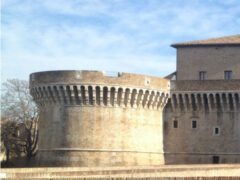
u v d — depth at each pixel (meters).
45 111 91.44
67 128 88.69
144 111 92.38
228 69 99.38
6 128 106.38
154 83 93.06
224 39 102.38
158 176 65.56
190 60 101.06
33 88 92.00
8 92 108.44
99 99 88.81
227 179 63.94
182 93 95.81
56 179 59.53
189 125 96.25
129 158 89.50
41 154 91.56
